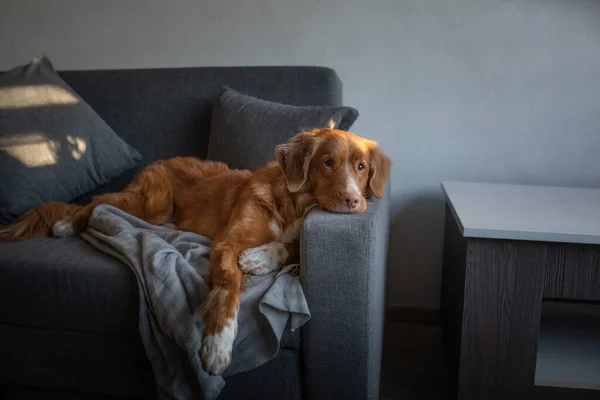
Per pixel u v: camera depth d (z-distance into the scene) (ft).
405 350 8.25
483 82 8.62
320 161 5.89
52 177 7.79
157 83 8.79
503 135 8.72
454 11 8.50
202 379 5.19
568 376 6.00
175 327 5.27
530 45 8.38
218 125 8.04
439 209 9.12
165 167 7.73
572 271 5.66
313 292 5.29
